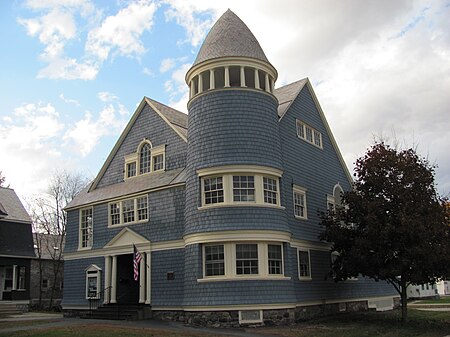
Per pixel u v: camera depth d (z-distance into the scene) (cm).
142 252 2559
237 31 2447
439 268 2172
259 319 2048
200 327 2038
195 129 2361
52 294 4384
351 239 2369
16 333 1755
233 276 2095
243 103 2302
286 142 2612
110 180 3044
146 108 2936
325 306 2641
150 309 2444
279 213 2259
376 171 2298
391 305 3412
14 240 3638
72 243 3056
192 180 2311
